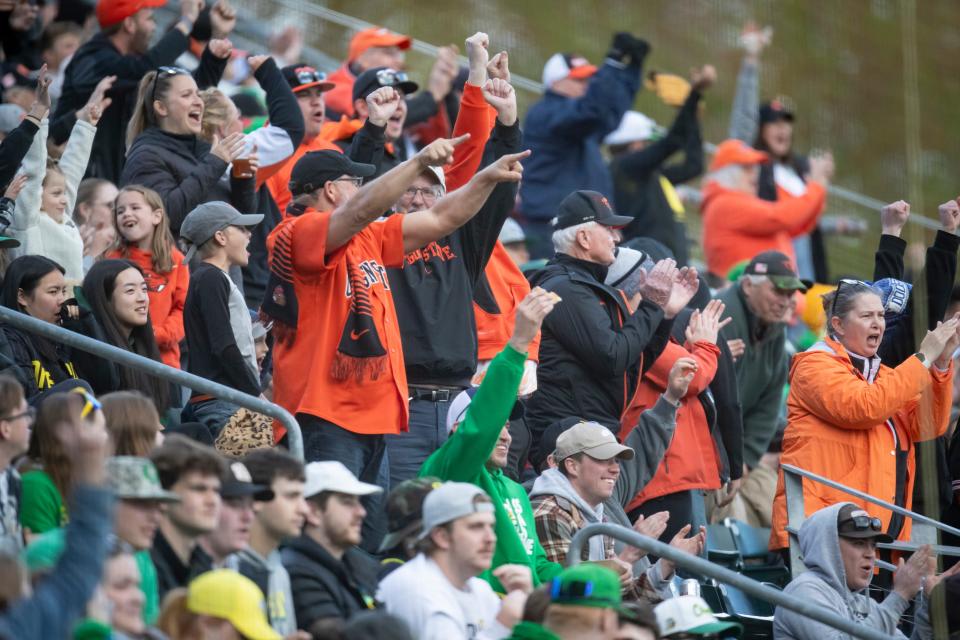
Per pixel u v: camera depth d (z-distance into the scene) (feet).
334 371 83.15
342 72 134.72
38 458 70.28
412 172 80.89
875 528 87.40
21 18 134.72
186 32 121.80
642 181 140.97
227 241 93.50
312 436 83.05
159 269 97.35
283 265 83.51
